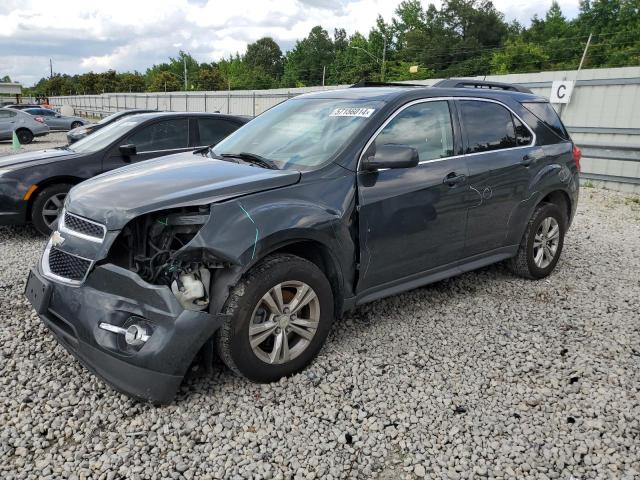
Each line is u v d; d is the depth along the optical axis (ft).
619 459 9.22
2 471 8.55
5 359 11.83
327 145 12.39
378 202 12.22
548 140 17.08
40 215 21.50
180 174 11.58
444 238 13.96
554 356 12.65
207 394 10.62
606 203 33.40
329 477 8.65
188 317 9.50
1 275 17.17
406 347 12.82
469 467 8.99
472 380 11.50
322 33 318.45
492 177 14.87
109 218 10.01
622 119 39.42
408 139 13.16
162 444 9.23
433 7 252.42
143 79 384.47
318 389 10.91
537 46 191.31
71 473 8.57
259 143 13.57
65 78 400.88
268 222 10.25
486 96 15.58
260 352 10.62
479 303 15.61
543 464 9.08
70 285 10.25
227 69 354.13
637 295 16.72
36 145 72.54
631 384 11.51
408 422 10.04
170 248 10.32
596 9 192.34
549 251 17.69
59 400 10.39
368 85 16.35
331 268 11.72
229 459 8.93
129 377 9.52
